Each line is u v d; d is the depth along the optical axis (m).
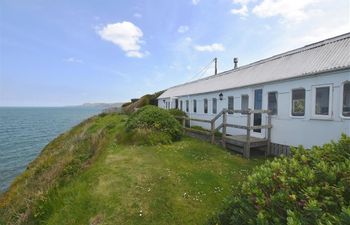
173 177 6.31
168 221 4.33
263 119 9.64
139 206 4.79
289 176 2.55
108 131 14.07
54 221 4.52
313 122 7.27
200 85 18.77
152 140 10.57
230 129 12.36
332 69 6.51
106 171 6.76
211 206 4.83
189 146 10.20
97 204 4.87
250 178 2.78
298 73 7.76
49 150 16.19
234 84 12.12
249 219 2.31
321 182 2.27
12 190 8.40
